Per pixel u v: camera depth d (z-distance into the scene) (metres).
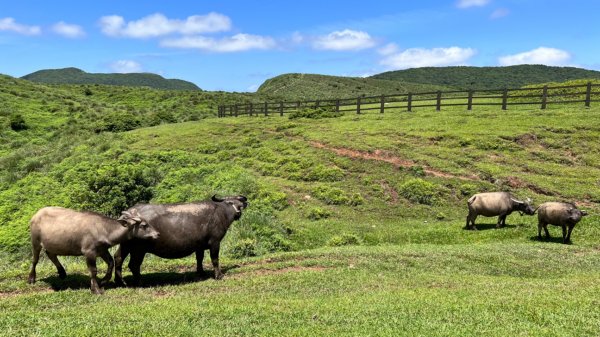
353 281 10.02
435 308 7.58
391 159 25.23
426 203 20.64
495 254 12.84
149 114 61.16
